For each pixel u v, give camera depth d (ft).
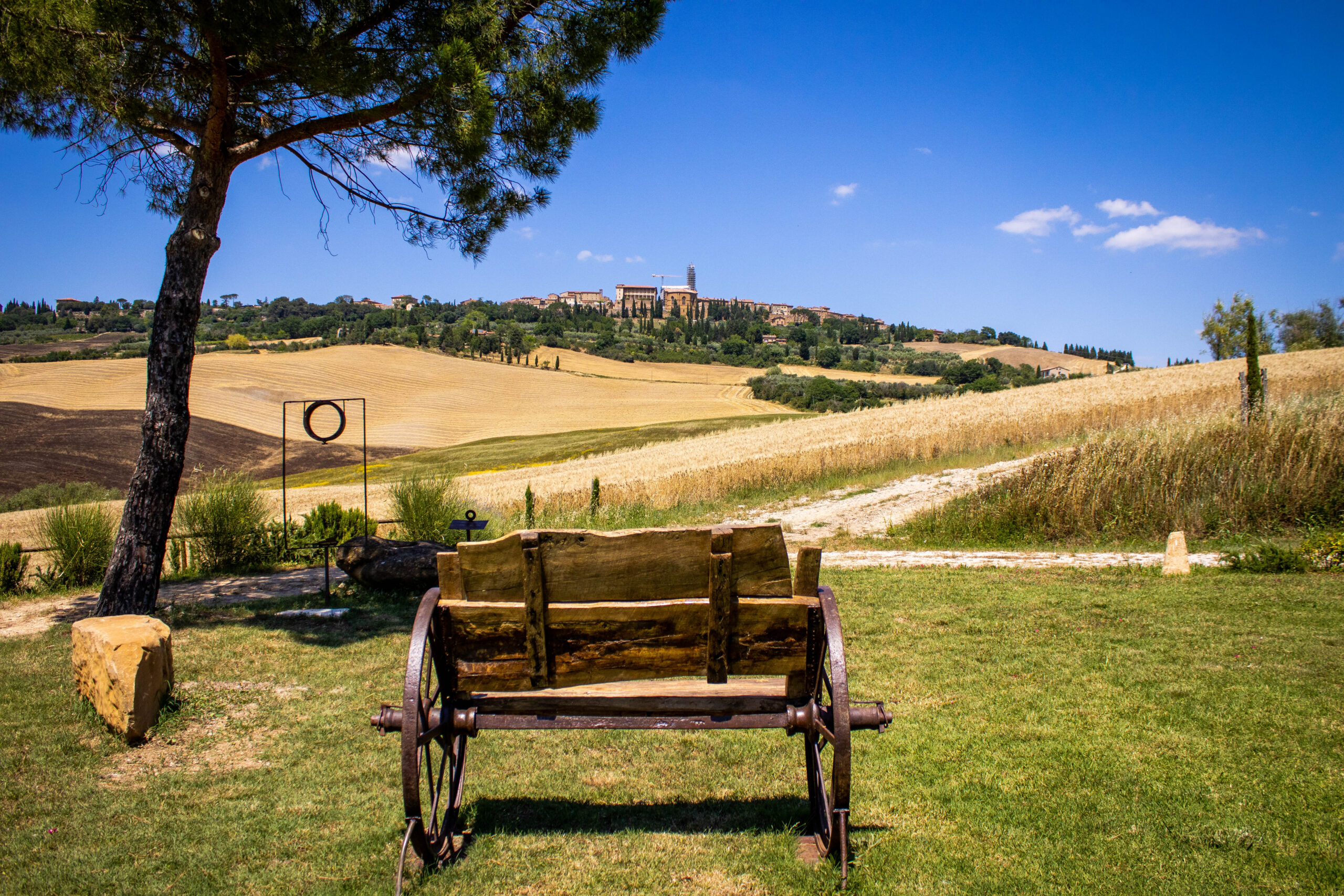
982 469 69.87
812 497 67.51
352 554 31.24
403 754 9.68
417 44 25.50
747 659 10.30
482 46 25.13
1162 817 11.34
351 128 28.12
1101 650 20.35
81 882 10.30
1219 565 32.65
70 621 26.58
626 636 10.19
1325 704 15.40
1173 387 116.47
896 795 12.59
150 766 14.44
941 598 27.94
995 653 20.71
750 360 478.18
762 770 14.01
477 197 29.30
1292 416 48.42
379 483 147.33
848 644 22.40
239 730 16.30
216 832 11.73
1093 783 12.61
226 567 39.27
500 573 10.00
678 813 12.24
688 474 74.13
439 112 25.63
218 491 40.34
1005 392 149.07
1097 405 98.22
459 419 258.98
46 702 17.42
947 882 9.87
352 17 24.76
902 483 68.54
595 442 201.36
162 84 26.05
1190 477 46.29
